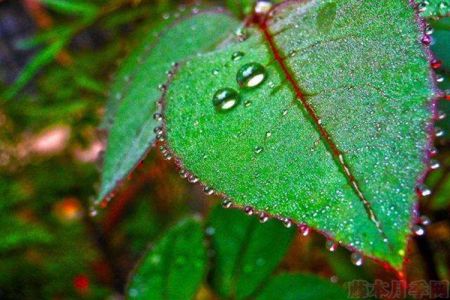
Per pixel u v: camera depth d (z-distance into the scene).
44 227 0.31
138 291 0.20
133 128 0.17
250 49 0.15
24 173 0.32
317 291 0.20
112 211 0.30
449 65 0.17
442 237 0.21
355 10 0.15
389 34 0.14
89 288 0.30
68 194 0.32
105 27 0.28
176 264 0.20
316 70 0.14
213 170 0.14
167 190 0.30
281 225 0.20
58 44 0.27
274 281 0.20
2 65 0.32
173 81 0.15
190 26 0.18
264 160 0.14
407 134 0.13
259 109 0.14
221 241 0.20
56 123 0.31
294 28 0.15
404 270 0.13
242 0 0.18
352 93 0.14
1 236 0.30
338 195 0.13
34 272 0.31
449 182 0.20
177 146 0.14
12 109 0.31
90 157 0.32
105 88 0.28
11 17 0.31
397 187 0.13
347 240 0.13
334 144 0.14
